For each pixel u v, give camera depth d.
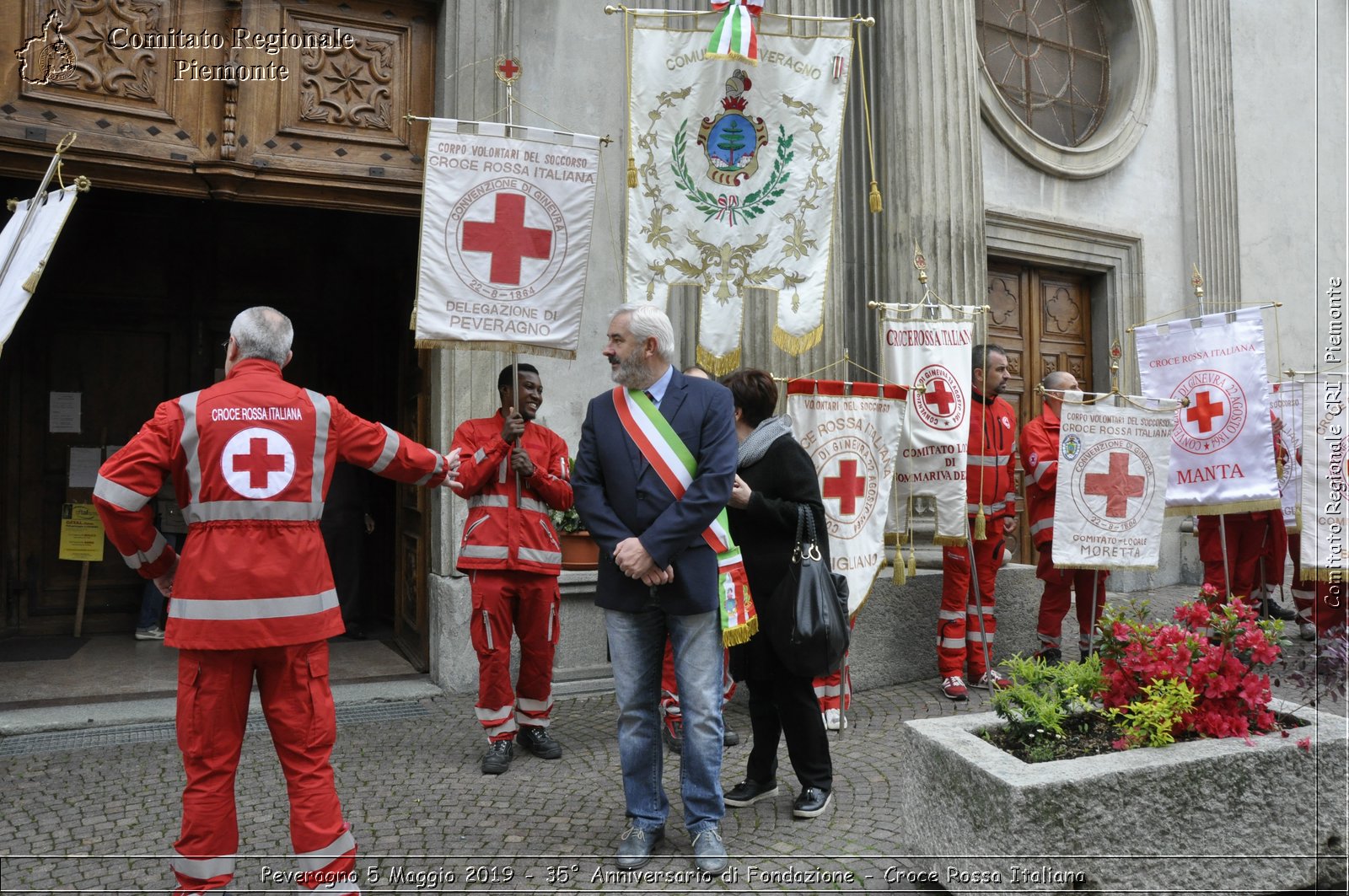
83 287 6.91
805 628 3.23
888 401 4.73
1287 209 9.90
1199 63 9.20
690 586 2.96
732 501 3.29
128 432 6.99
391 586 7.44
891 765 4.02
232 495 2.57
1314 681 3.22
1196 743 2.80
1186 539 8.95
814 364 5.95
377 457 2.87
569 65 5.87
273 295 7.42
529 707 4.23
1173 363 5.46
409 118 3.99
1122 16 8.96
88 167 4.75
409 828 3.35
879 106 6.91
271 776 3.87
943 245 6.64
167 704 4.96
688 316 5.98
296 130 5.22
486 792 3.73
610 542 2.99
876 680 5.43
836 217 6.09
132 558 2.63
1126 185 8.82
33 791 3.72
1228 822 2.69
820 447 4.56
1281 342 9.74
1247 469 5.18
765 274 4.67
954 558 5.21
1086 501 5.01
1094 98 9.03
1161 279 8.99
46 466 6.78
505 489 4.16
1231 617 3.08
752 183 4.66
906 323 5.03
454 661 5.35
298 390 2.76
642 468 3.01
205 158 4.99
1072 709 3.08
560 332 4.12
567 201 4.13
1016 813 2.46
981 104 7.90
